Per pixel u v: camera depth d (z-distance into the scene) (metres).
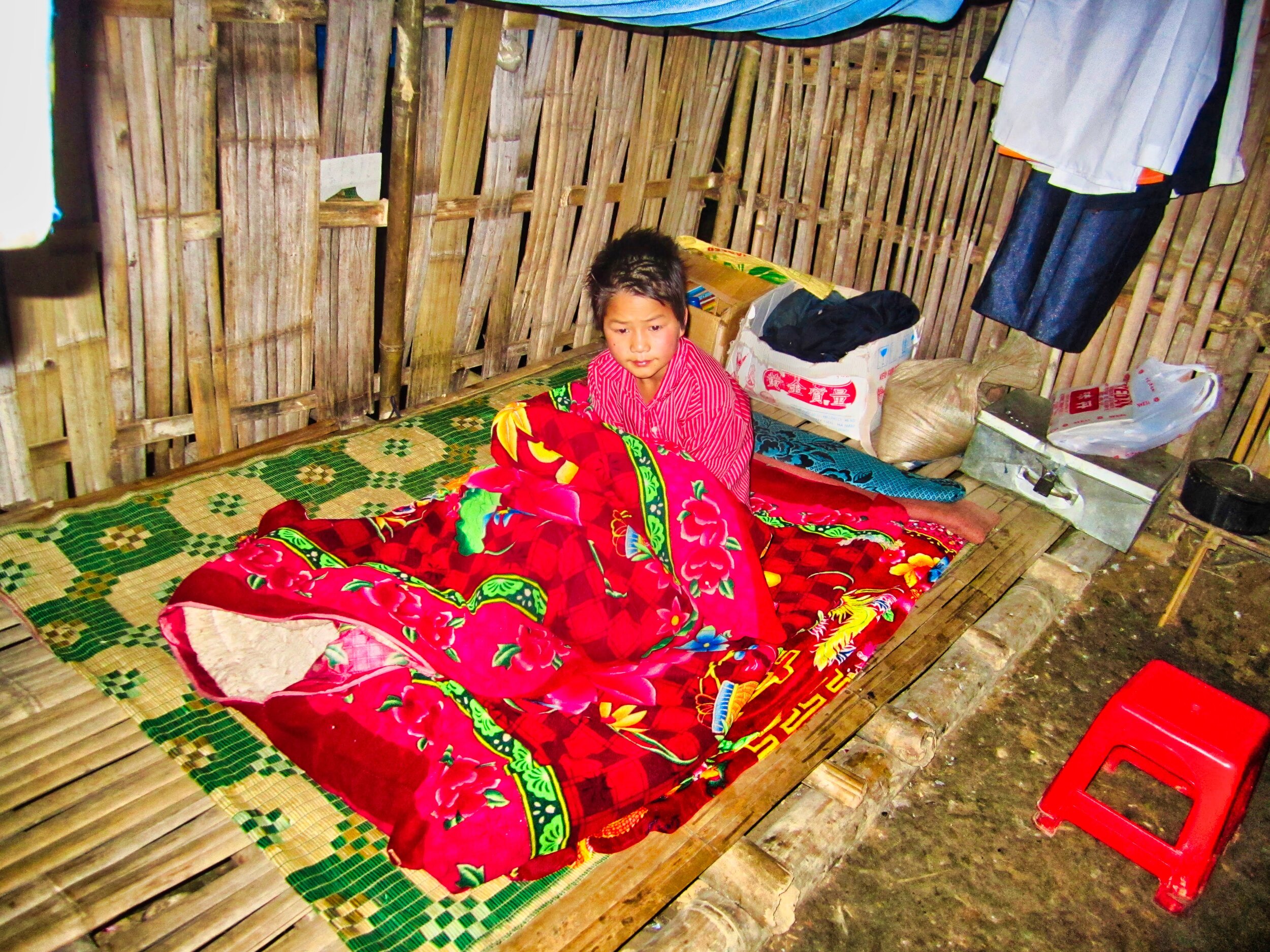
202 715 2.27
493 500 2.49
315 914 1.88
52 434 2.87
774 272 4.29
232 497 3.08
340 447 3.45
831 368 3.88
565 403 2.72
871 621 2.70
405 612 2.20
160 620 2.22
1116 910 2.32
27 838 1.93
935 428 3.75
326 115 3.00
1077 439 3.43
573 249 4.15
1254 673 3.14
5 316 2.62
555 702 2.21
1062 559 3.39
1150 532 3.68
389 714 2.16
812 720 2.54
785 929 2.15
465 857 1.92
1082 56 3.04
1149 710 2.35
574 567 2.34
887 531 3.10
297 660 2.25
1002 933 2.23
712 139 4.59
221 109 2.74
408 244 3.39
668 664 2.33
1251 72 3.02
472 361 3.97
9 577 2.62
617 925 1.95
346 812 2.09
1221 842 2.37
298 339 3.30
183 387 3.10
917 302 4.36
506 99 3.46
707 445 2.60
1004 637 2.96
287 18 2.75
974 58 3.82
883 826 2.46
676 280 2.23
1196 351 3.63
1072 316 3.48
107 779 2.08
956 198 4.06
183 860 1.94
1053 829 2.49
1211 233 3.46
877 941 2.18
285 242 3.08
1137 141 2.96
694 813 2.21
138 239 2.76
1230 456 3.65
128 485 3.04
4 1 0.78
